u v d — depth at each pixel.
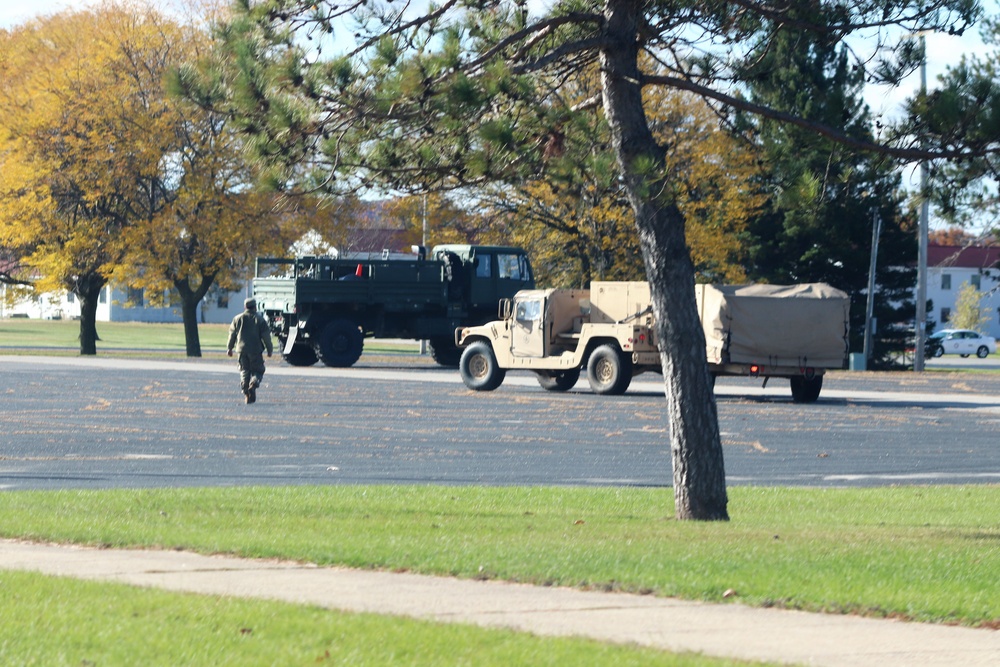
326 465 55.62
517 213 146.25
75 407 82.00
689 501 42.41
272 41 36.53
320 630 22.45
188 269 151.00
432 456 59.88
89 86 147.25
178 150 149.75
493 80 35.50
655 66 45.06
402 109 36.31
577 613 25.14
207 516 39.03
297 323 134.38
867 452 65.50
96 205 151.88
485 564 30.17
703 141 126.69
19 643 21.19
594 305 104.50
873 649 22.42
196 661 20.11
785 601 26.31
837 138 38.16
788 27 40.22
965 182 38.25
